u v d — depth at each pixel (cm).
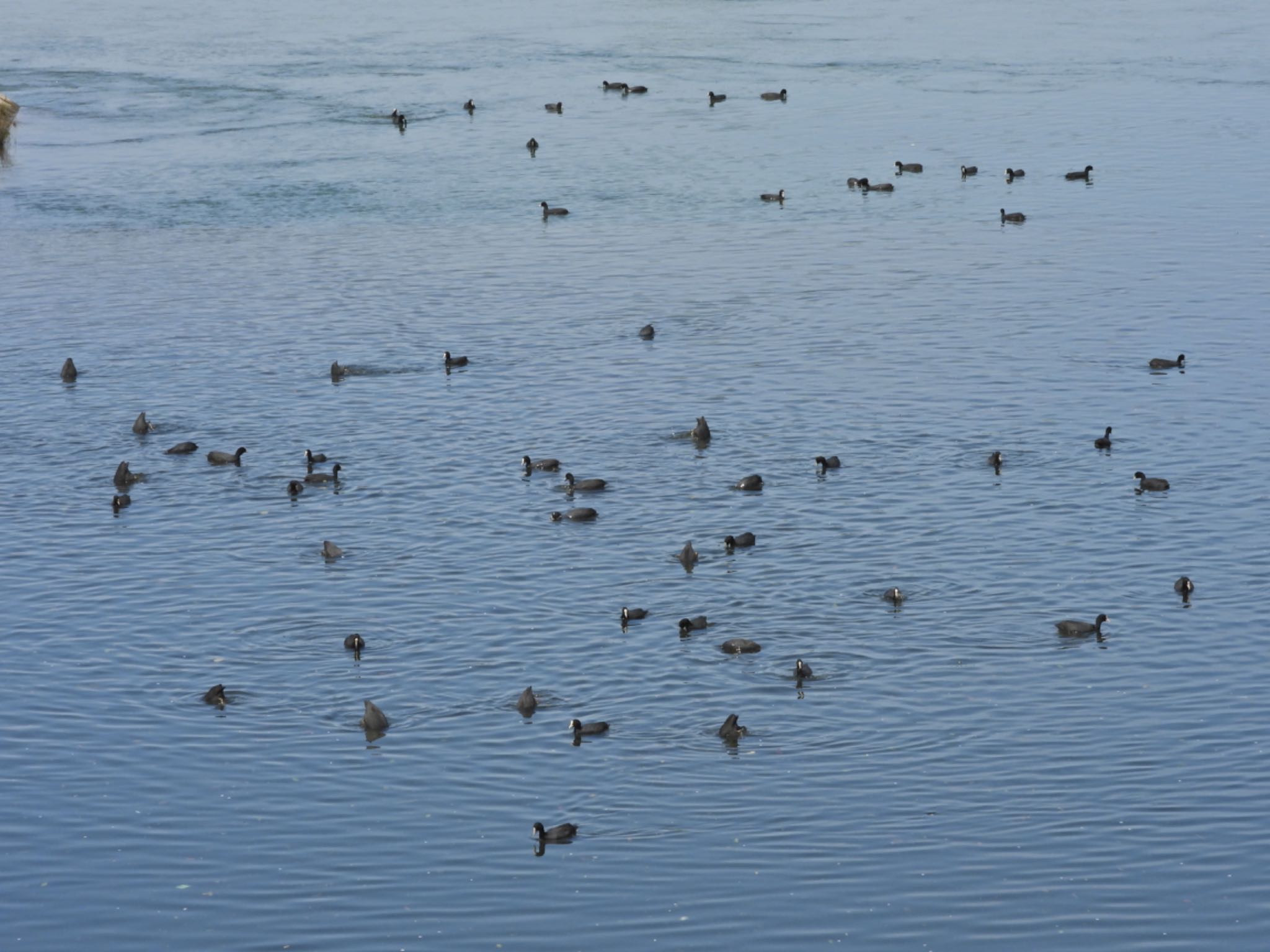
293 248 9925
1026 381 7462
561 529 6016
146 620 5388
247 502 6350
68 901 4038
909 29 16750
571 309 8688
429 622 5331
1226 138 11900
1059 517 6041
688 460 6656
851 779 4453
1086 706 4788
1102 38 15950
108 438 7050
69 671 5075
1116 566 5644
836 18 17575
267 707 4844
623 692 4878
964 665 5006
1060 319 8319
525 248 9844
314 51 16050
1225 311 8356
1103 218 10106
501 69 15062
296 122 13175
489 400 7394
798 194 10925
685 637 5178
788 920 3916
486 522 6106
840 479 6425
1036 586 5512
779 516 6084
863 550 5784
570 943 3853
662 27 17150
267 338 8306
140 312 8756
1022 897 3988
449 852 4184
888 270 9244
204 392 7575
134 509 6294
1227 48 15250
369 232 10238
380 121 13212
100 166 11888
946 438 6819
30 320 8644
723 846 4188
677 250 9725
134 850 4216
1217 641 5131
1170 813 4300
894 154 11888
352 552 5878
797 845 4188
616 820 4294
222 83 14588
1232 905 3947
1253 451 6612
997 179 11144
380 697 4884
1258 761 4512
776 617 5309
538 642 5178
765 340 8125
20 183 11456
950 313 8469
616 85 14062
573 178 11444
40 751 4641
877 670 4984
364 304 8831
